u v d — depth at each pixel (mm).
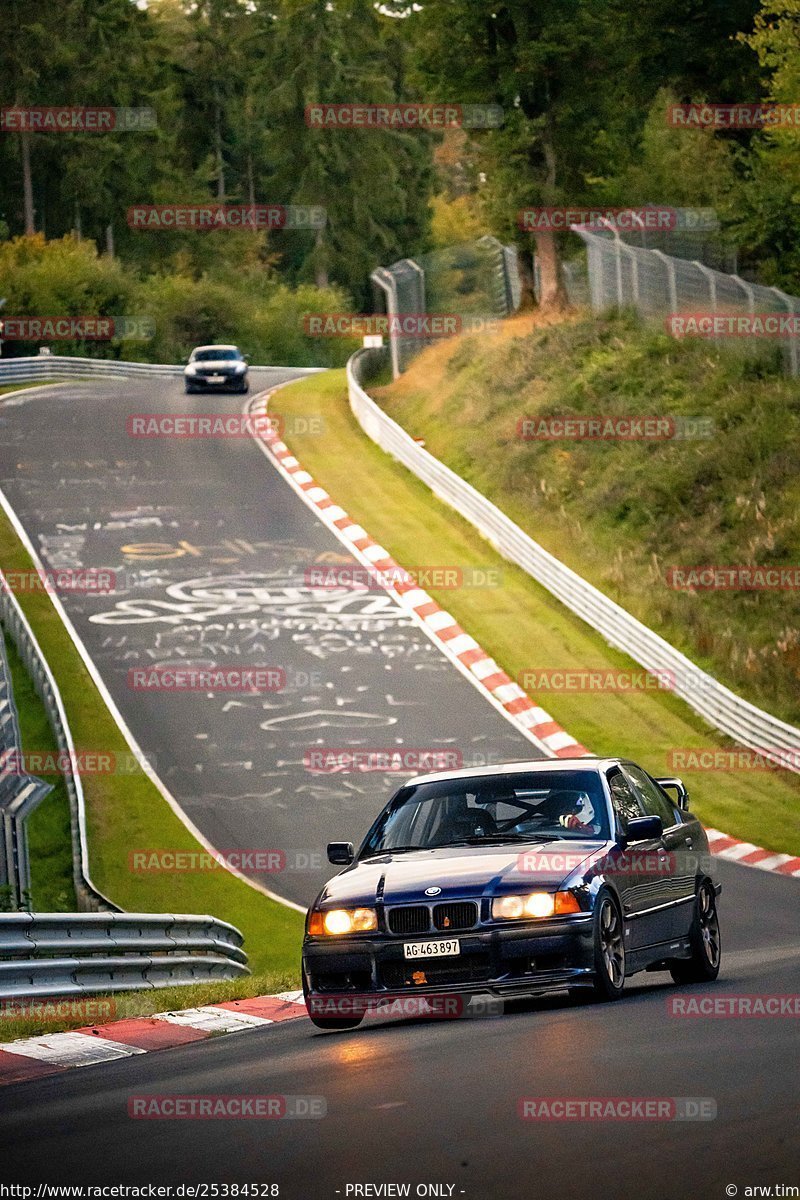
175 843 56875
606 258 120500
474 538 94500
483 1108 13586
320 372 174625
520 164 129875
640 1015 19562
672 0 125188
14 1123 14984
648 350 107875
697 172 130375
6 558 90188
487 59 126062
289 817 58875
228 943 38031
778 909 46219
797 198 110375
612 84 128500
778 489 88000
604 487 95688
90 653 75938
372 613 81875
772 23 106000
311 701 70688
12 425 124688
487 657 76688
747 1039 16828
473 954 21188
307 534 95312
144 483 106562
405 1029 21000
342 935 21688
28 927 26984
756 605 79750
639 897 23109
